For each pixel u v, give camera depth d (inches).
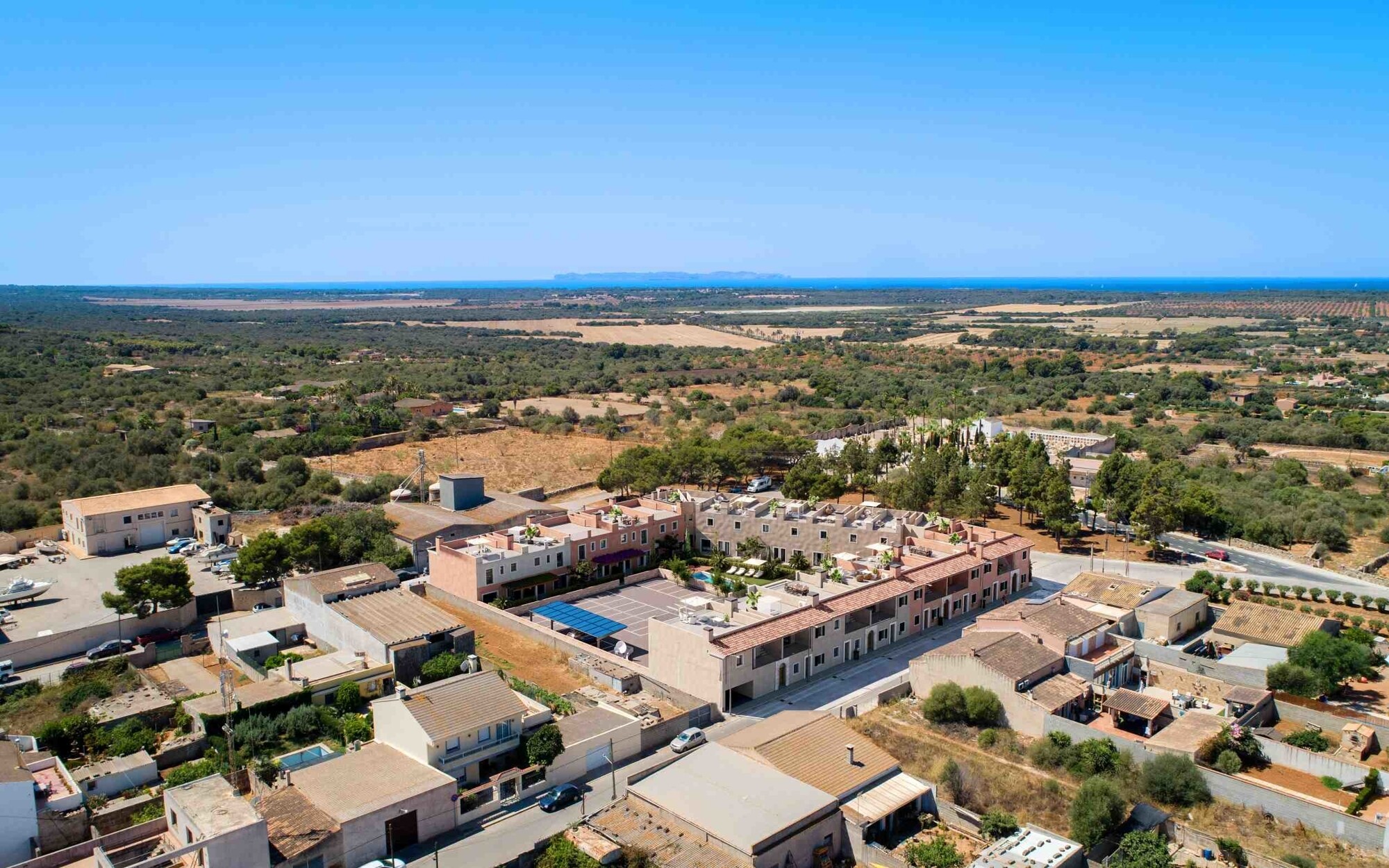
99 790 2596.0
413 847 2456.9
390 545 4803.2
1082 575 4178.2
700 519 5108.3
